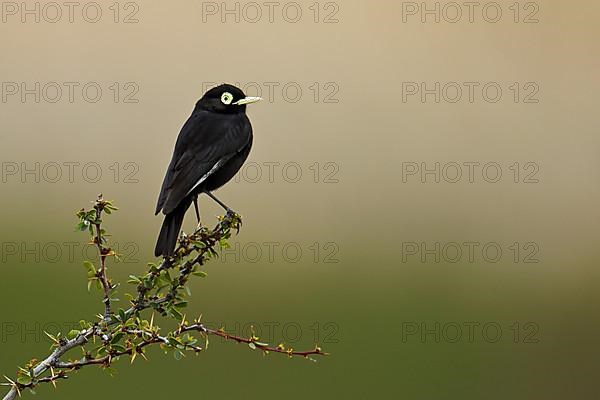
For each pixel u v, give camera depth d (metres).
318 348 9.38
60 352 9.08
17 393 8.91
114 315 9.23
